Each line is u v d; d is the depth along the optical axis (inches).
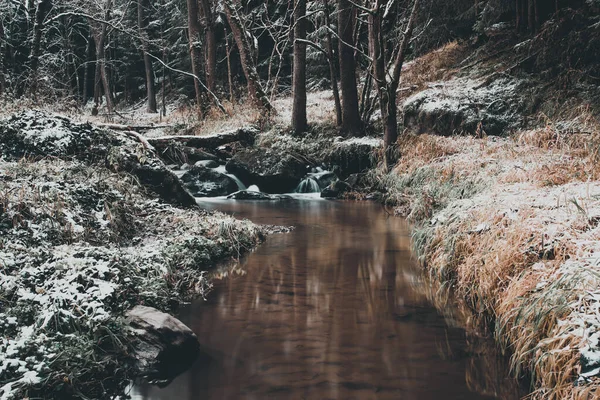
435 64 785.6
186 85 1349.7
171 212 299.7
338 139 623.2
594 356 106.8
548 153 319.9
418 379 135.7
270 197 529.7
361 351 153.9
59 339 138.7
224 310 191.2
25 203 214.5
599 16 510.9
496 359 148.0
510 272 171.0
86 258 181.2
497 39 706.2
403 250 286.0
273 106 803.4
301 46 667.4
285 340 162.4
